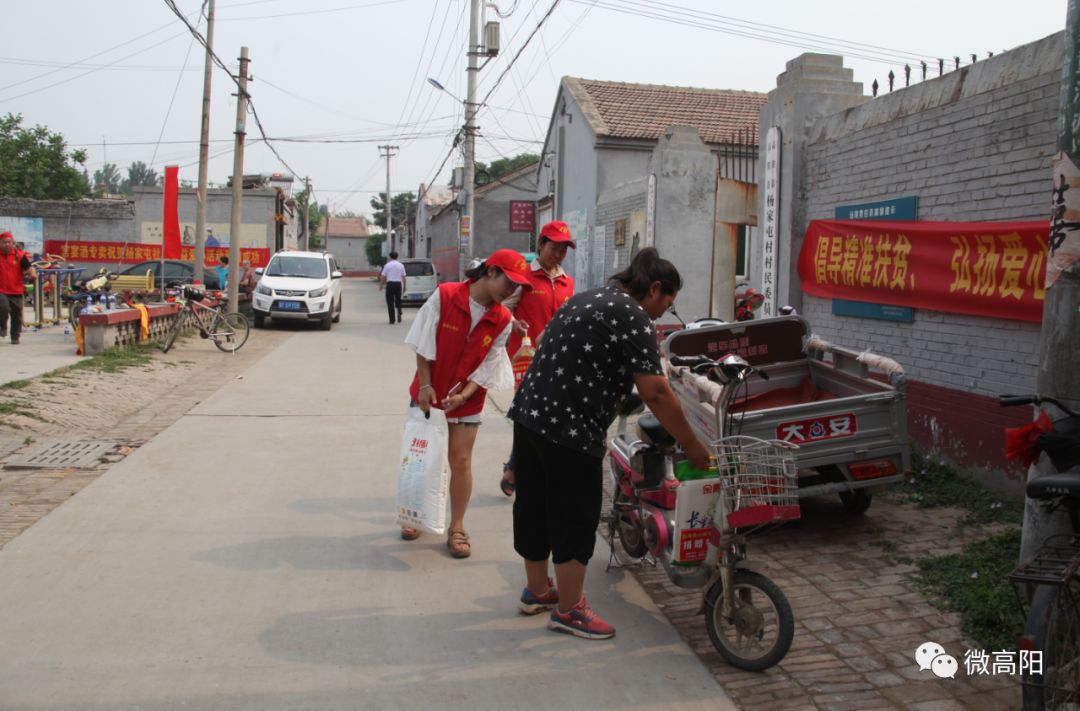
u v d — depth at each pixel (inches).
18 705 127.5
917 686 138.5
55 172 1523.1
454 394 194.7
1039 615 112.6
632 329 142.9
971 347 245.0
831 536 209.9
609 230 666.2
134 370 440.8
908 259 268.5
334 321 848.3
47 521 210.2
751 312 346.9
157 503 227.3
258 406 367.2
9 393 339.3
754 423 194.2
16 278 521.3
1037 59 223.5
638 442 180.2
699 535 149.6
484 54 880.9
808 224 331.6
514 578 184.2
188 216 1291.8
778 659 139.0
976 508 223.8
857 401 200.2
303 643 151.3
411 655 148.0
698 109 795.4
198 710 128.3
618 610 169.2
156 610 162.6
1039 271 217.5
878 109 290.4
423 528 197.5
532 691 136.6
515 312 233.5
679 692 137.0
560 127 841.5
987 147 239.9
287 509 226.7
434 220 1813.5
